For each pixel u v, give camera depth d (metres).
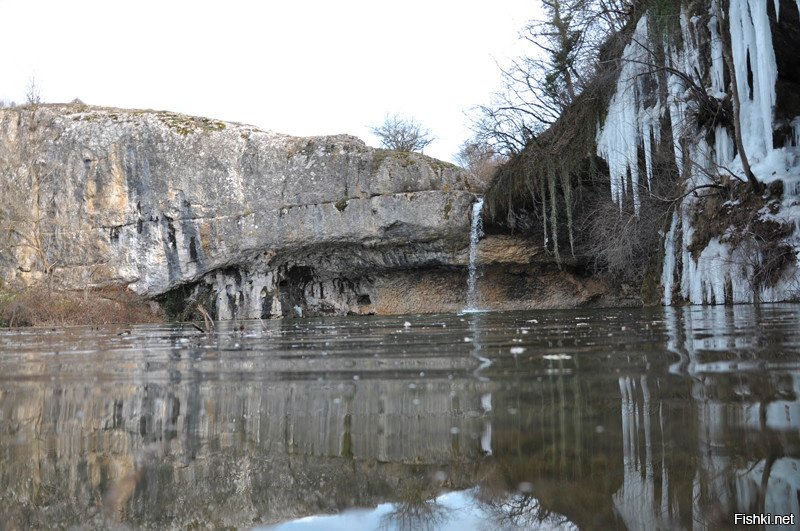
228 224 25.03
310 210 24.20
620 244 17.52
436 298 24.62
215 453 2.15
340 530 1.41
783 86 14.10
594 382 3.28
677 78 16.12
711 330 6.48
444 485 1.71
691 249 15.05
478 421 2.46
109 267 26.50
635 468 1.76
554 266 23.00
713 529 1.35
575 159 19.22
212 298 26.05
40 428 2.67
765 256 12.75
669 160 17.14
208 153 25.41
